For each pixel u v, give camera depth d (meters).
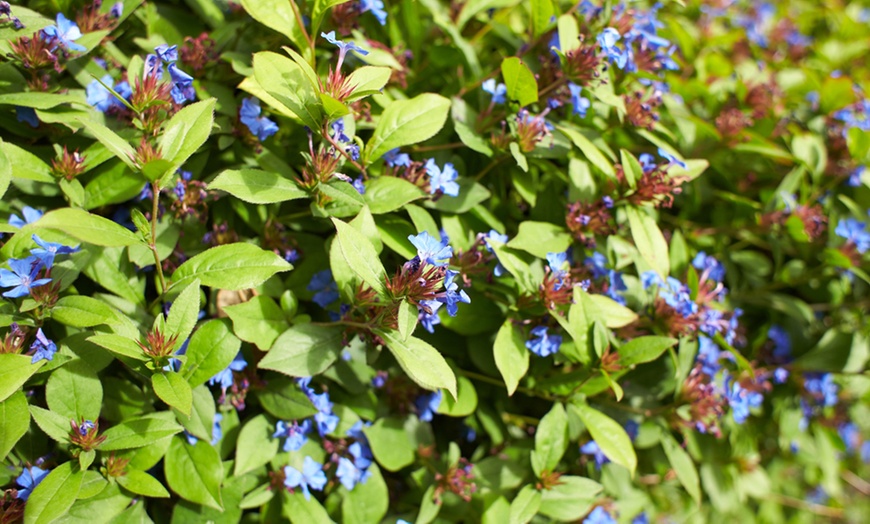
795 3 0.95
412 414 0.60
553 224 0.60
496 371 0.60
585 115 0.61
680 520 0.79
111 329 0.49
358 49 0.50
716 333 0.62
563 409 0.57
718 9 0.80
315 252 0.58
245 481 0.54
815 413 0.77
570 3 0.64
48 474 0.48
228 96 0.56
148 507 0.54
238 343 0.51
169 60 0.50
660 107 0.67
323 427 0.55
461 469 0.58
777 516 0.88
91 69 0.54
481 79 0.62
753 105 0.71
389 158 0.56
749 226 0.69
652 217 0.60
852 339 0.70
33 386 0.52
